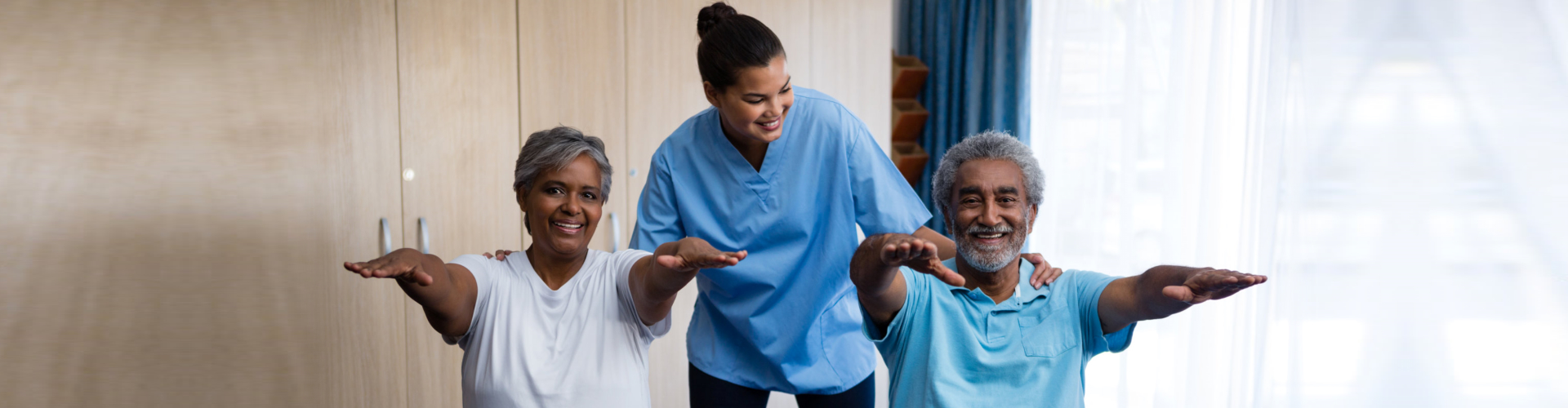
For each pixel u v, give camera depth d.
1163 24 2.75
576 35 2.32
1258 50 2.34
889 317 1.37
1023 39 3.12
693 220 1.76
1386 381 2.09
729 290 1.76
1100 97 2.93
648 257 1.33
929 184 3.38
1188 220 2.59
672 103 2.46
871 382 1.91
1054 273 1.43
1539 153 1.89
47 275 1.78
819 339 1.80
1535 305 1.93
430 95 2.16
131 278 1.84
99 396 1.84
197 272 1.90
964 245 1.36
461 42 2.19
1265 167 2.22
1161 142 2.75
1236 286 1.16
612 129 2.38
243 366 1.96
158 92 1.75
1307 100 2.15
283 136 1.94
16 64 1.68
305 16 2.00
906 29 3.48
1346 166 2.11
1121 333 1.38
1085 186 3.02
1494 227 1.96
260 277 1.97
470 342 1.33
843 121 1.74
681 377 2.61
